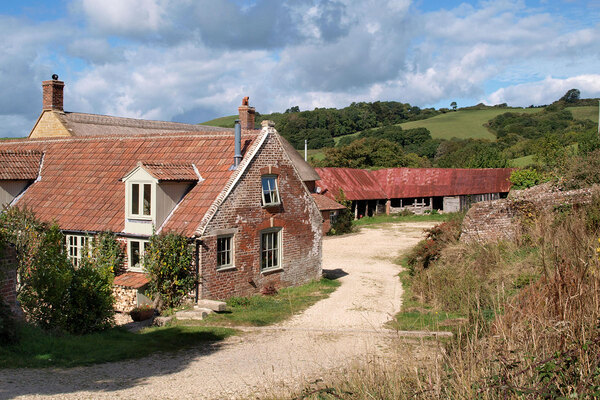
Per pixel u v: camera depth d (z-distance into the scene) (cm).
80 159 2431
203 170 2083
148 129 3878
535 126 11669
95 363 1091
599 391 445
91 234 2005
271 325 1566
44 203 2231
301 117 13088
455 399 512
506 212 2086
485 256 1750
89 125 3484
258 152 2106
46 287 1316
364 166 8306
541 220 1741
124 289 1805
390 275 2594
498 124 12950
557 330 543
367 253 3362
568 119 12025
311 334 1410
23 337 1170
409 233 4362
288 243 2278
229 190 1952
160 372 1025
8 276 1213
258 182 2111
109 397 823
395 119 15325
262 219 2128
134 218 1923
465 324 768
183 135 2325
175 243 1800
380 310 1752
